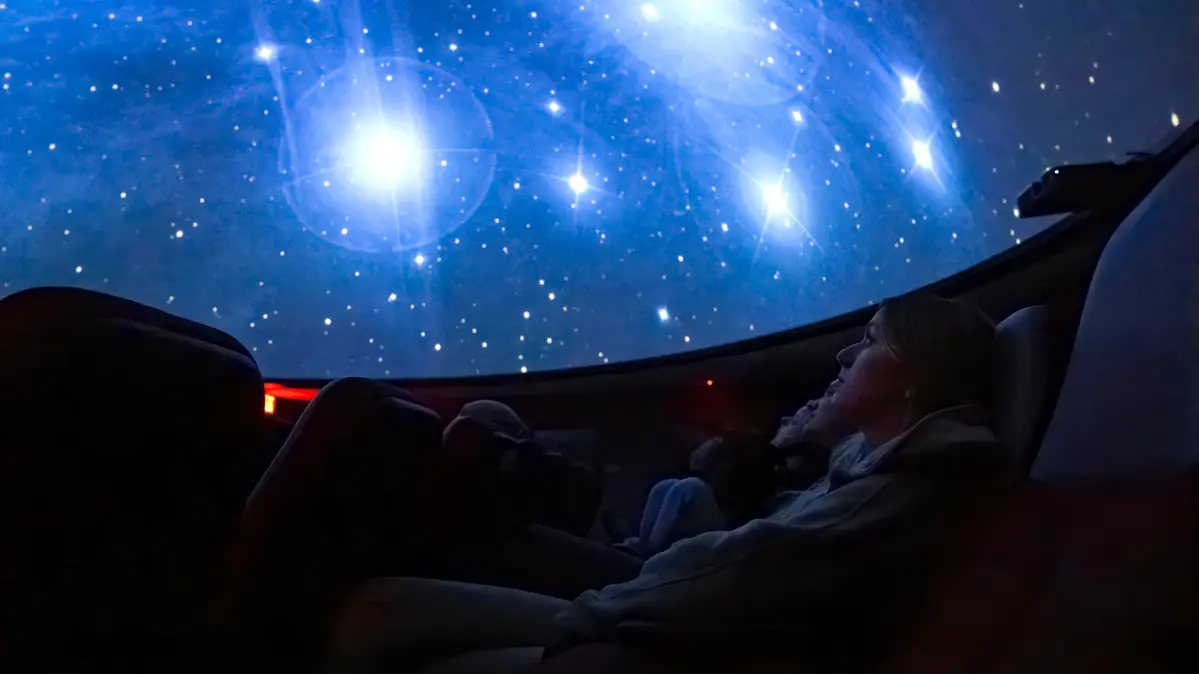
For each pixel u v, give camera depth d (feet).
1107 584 1.50
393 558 2.42
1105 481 1.62
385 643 2.06
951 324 2.23
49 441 1.49
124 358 1.55
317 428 2.07
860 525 1.91
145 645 1.63
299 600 1.94
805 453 3.83
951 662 1.76
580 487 3.50
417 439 2.25
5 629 1.49
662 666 1.89
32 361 1.48
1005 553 1.75
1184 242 1.65
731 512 3.83
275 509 1.96
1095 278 1.94
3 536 1.47
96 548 1.56
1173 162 2.19
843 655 1.88
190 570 1.69
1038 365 2.06
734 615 1.86
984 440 1.93
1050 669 1.56
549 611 2.34
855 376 2.33
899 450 2.00
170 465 1.64
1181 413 1.53
